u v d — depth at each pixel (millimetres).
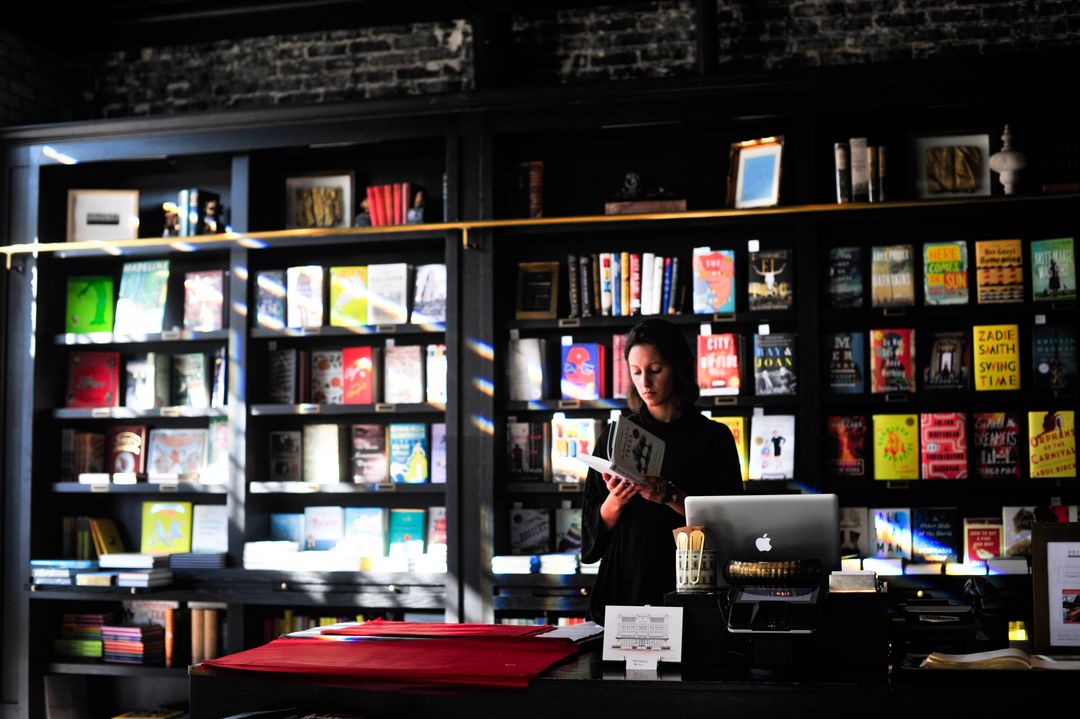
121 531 5953
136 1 5656
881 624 2656
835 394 5055
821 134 5301
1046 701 2469
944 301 5016
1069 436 4867
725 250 5289
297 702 2797
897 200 5008
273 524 5664
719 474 3535
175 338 5672
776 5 5508
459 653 2918
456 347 5273
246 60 6086
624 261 5230
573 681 2633
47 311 5836
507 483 5277
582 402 5227
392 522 5543
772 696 2555
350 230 5391
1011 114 5121
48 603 5688
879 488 5000
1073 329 4926
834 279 5113
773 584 2748
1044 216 5059
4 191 5812
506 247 5504
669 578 3432
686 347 3629
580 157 5562
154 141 5645
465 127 5324
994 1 5355
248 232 5574
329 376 5680
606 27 5668
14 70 5973
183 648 5562
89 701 5840
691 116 5125
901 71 4930
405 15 5754
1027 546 4855
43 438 5754
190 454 5777
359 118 5418
